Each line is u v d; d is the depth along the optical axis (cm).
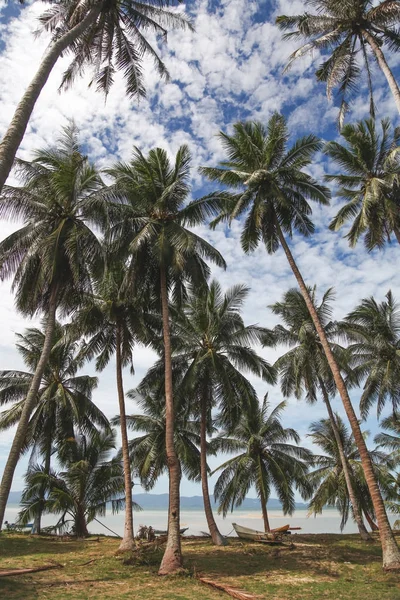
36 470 3209
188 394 2483
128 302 2533
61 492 3045
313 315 2130
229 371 2498
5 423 3022
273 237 2417
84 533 3212
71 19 1410
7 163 1023
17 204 1847
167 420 1923
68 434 3275
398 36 1909
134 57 1680
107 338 2745
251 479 3319
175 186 2162
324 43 1944
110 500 3459
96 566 1888
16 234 1877
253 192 2269
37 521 3184
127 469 2411
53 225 1917
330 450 3900
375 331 3222
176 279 2277
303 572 1766
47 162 1991
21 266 1855
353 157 2380
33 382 1678
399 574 1653
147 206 2188
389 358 3188
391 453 3872
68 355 3247
